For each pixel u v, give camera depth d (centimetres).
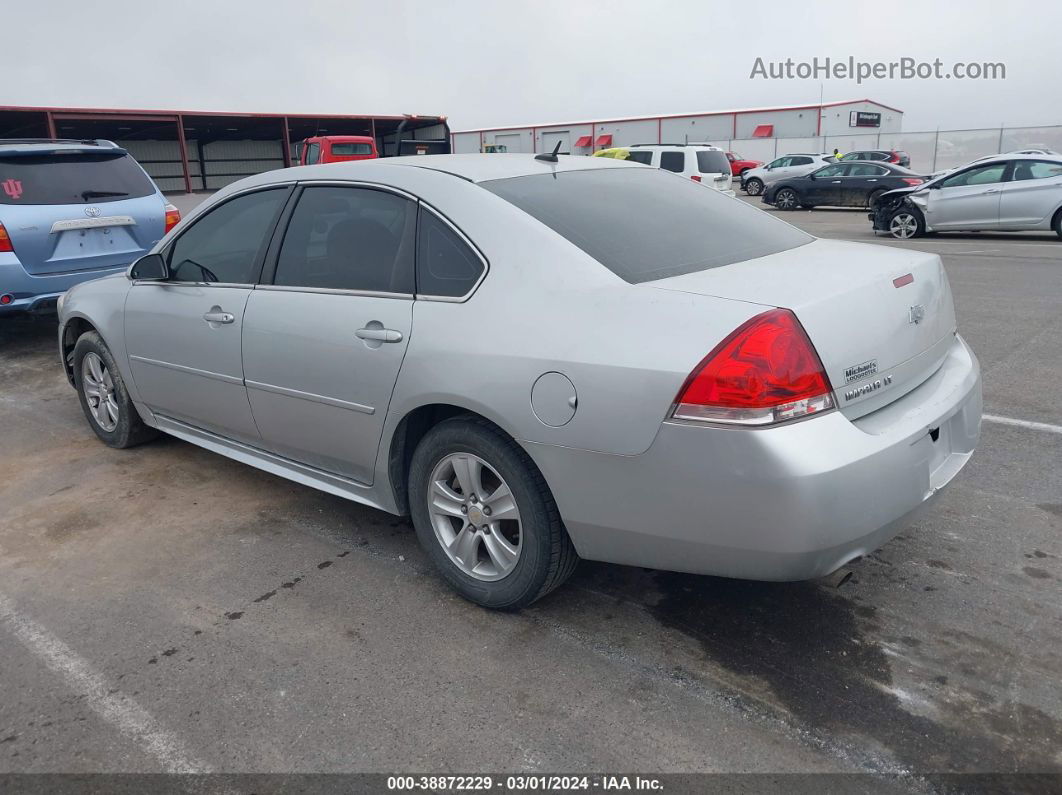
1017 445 460
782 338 238
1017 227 1427
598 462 262
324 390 341
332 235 347
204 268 405
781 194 2422
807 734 246
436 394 296
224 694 273
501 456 287
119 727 259
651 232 309
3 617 324
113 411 495
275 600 330
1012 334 713
